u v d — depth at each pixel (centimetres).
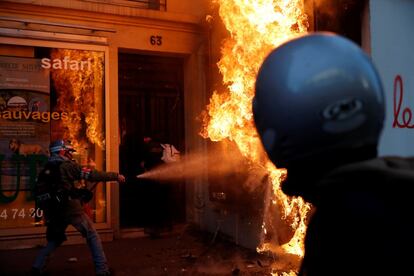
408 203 103
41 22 684
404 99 461
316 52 120
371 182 108
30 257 614
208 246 662
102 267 504
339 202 111
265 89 125
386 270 103
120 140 778
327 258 113
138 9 746
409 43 469
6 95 671
